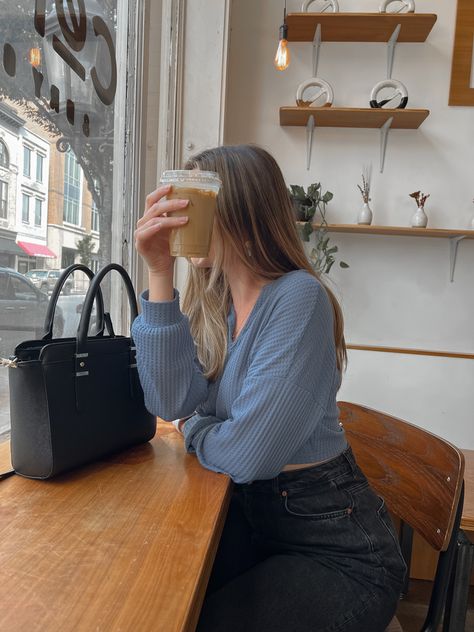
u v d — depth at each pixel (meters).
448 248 2.88
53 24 1.20
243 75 2.86
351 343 2.94
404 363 2.86
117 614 0.50
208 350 1.11
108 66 1.57
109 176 1.65
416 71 2.80
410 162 2.85
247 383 0.91
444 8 2.76
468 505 1.51
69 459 0.84
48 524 0.69
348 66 2.81
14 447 0.84
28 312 1.16
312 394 0.90
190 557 0.61
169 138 2.15
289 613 0.81
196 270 1.17
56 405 0.81
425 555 2.04
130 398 0.99
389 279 2.91
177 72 2.21
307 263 1.06
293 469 0.96
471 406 2.84
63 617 0.49
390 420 1.30
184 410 1.02
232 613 0.80
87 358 0.87
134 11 1.77
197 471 0.91
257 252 1.03
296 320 0.92
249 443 0.87
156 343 0.96
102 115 1.56
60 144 1.28
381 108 2.60
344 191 2.88
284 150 2.88
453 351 2.90
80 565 0.58
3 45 0.98
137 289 1.91
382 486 1.30
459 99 2.78
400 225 2.88
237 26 2.84
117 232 1.75
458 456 1.01
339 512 0.93
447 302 2.90
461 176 2.84
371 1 2.75
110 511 0.73
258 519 0.98
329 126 2.85
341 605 0.83
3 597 0.52
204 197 0.81
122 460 0.96
